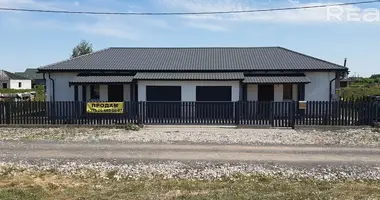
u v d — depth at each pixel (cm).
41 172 968
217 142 1435
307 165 1048
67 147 1326
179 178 920
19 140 1482
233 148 1308
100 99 2561
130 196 752
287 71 2409
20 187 827
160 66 2533
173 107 1972
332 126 1830
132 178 920
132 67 2511
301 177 930
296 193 773
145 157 1151
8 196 741
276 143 1415
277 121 1905
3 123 1944
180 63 2606
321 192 787
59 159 1120
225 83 2328
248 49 3000
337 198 745
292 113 1894
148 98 2384
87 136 1589
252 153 1216
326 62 2531
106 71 2480
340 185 856
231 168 1012
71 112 1961
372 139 1509
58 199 739
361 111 1877
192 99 2353
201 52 2934
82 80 2361
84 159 1122
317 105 1889
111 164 1058
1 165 1037
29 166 1029
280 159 1123
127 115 1964
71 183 869
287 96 2481
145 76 2356
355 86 5950
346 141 1462
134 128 1825
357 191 800
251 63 2566
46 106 1958
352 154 1203
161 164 1055
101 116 1953
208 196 746
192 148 1306
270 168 1014
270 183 870
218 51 2953
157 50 3000
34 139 1507
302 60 2600
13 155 1179
